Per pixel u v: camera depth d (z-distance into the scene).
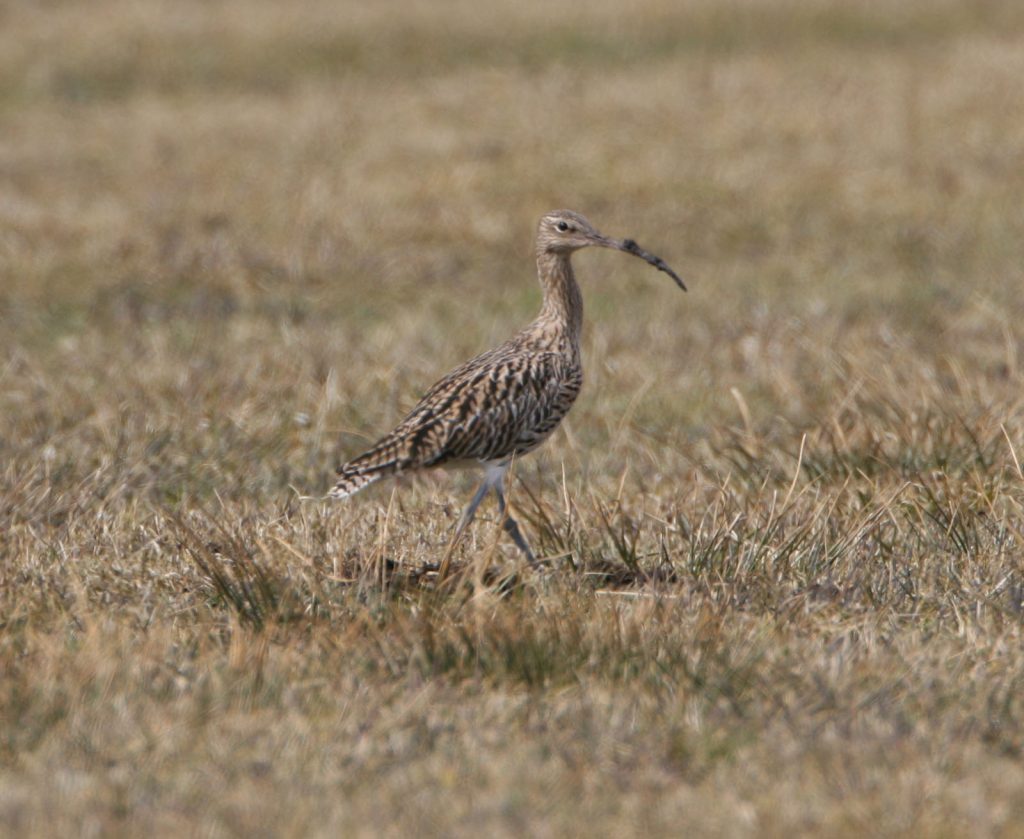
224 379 30.58
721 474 24.80
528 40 70.62
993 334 33.66
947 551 20.84
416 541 21.61
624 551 20.64
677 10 72.38
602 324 36.31
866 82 61.69
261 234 44.84
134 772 14.97
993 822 13.85
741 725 15.91
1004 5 73.12
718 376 31.25
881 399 26.66
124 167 53.56
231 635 18.38
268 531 21.33
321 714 16.38
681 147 53.41
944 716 15.98
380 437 27.45
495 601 18.59
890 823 13.87
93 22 72.75
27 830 13.87
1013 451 22.22
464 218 46.09
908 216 45.91
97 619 18.50
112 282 40.53
